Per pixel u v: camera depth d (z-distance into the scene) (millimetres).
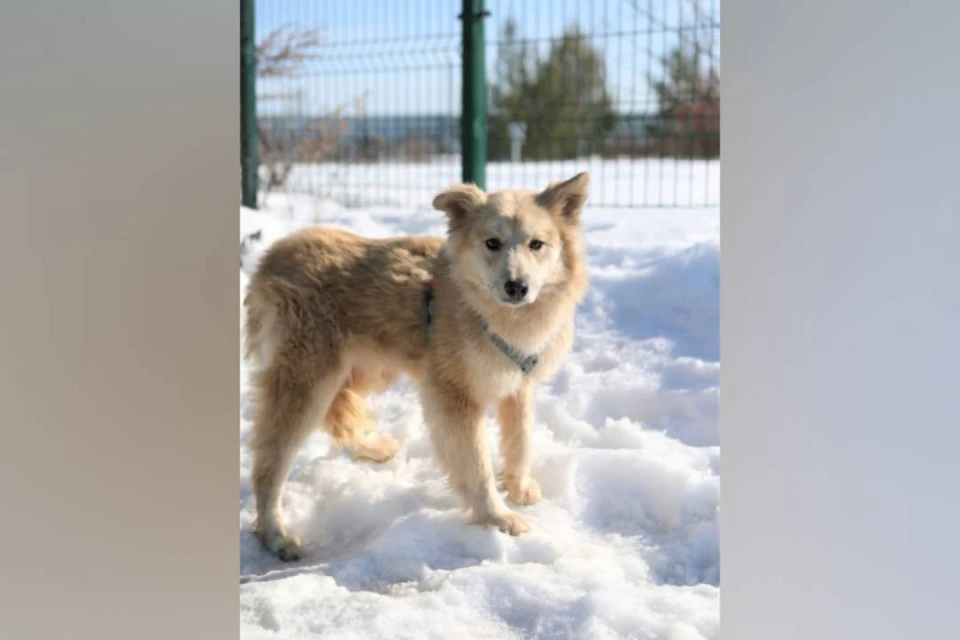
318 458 4211
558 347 3783
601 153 9492
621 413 4520
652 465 3834
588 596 2982
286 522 3631
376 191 8508
